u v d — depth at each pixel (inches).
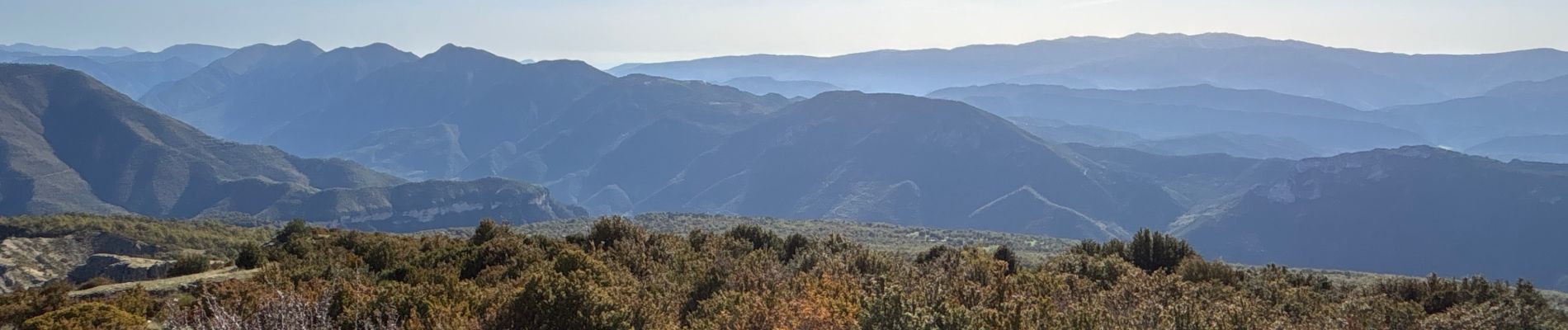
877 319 390.9
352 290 471.5
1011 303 452.1
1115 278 721.0
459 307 446.9
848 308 455.5
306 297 474.6
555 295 425.4
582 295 423.2
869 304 403.9
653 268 646.5
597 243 836.6
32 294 591.8
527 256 670.5
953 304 457.7
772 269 591.2
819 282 538.0
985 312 431.8
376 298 458.9
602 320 413.4
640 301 457.7
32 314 542.9
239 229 2064.5
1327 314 538.9
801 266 669.9
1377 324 505.7
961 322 392.2
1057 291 574.2
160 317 497.7
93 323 465.4
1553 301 1092.5
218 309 418.6
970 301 500.4
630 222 872.9
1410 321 519.5
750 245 871.1
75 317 467.5
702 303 488.1
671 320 449.4
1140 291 563.5
